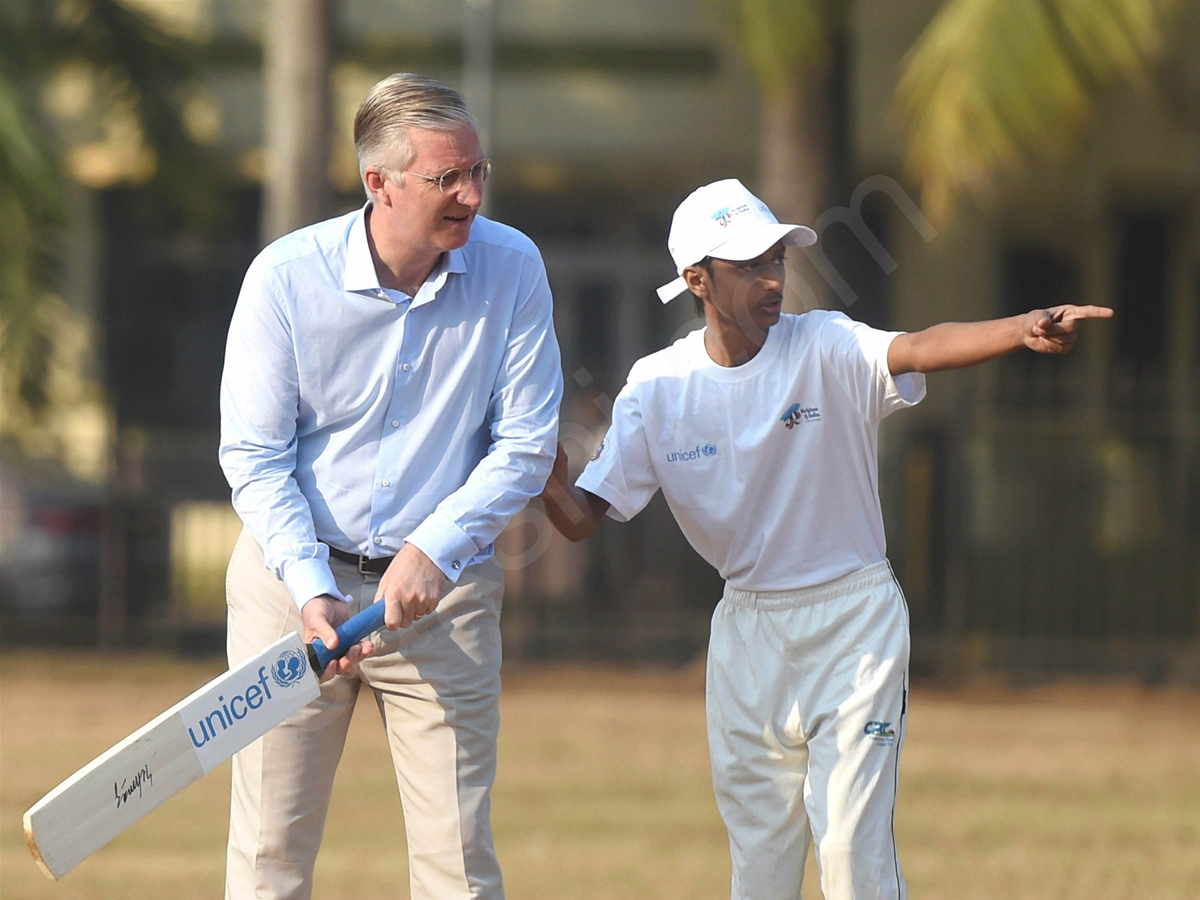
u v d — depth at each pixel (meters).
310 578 12.95
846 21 38.84
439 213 12.59
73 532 44.88
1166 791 27.39
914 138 34.34
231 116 52.12
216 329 52.78
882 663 13.59
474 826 13.60
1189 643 42.38
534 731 32.72
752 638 14.05
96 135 50.69
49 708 34.91
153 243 52.53
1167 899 20.16
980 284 51.41
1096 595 43.41
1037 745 31.84
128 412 52.03
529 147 52.22
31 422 44.03
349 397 13.34
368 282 13.04
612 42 52.00
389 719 13.78
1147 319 52.16
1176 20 43.00
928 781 27.97
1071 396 43.44
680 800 26.28
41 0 43.94
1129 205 51.88
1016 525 43.69
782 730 13.97
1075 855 22.47
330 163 42.66
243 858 13.73
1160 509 43.25
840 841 13.41
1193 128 48.38
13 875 20.78
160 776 12.30
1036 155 38.59
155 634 44.22
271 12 47.00
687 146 51.91
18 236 40.84
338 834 23.42
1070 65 33.31
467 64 51.16
